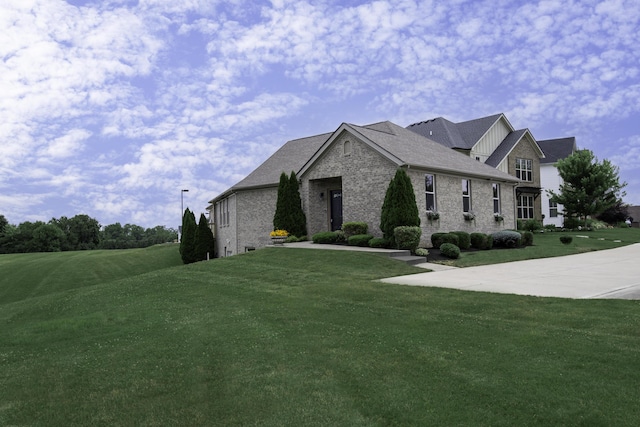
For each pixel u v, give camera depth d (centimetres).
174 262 3155
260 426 446
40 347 793
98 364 666
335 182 2398
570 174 3616
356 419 450
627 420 420
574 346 622
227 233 2994
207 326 865
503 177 2655
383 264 1555
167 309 1062
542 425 421
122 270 2878
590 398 466
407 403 479
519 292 1043
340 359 629
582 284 1145
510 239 2225
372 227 2072
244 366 620
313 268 1540
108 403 522
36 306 1261
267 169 2856
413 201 1898
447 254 1817
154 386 567
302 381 554
